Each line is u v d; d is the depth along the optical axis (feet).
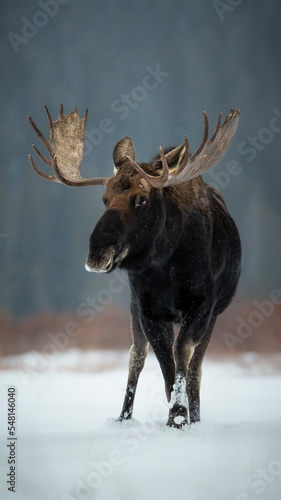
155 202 101.30
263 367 210.59
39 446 83.61
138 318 113.50
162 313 105.19
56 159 107.65
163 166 97.96
